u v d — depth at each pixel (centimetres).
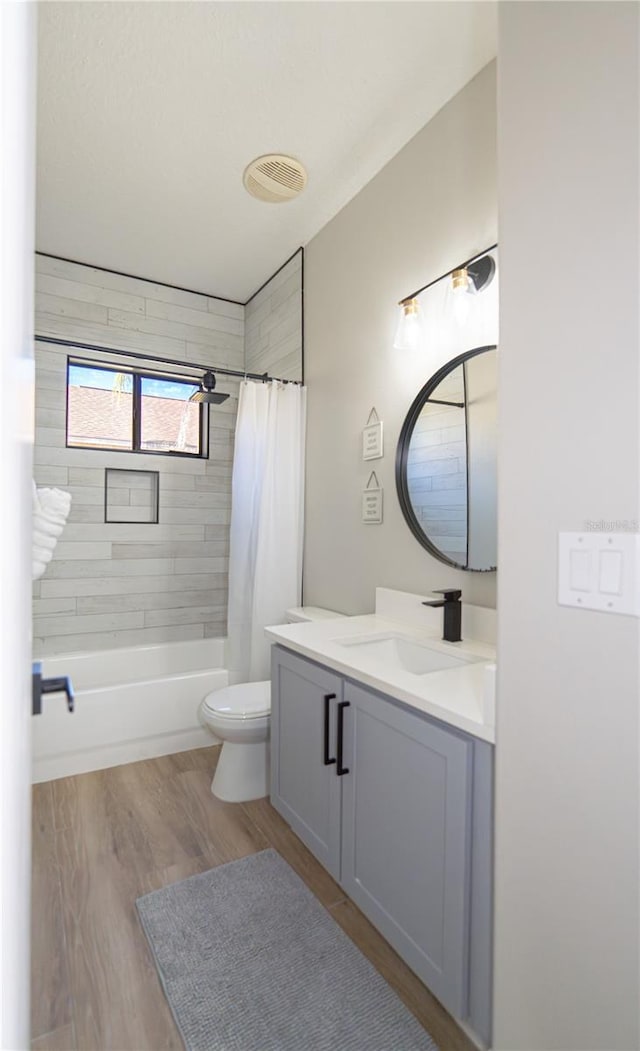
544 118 93
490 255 164
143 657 302
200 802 212
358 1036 116
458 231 179
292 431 274
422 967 122
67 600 293
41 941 140
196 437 338
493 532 164
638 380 80
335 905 154
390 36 158
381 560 219
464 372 175
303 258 278
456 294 169
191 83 175
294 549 273
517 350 98
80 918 148
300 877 166
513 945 99
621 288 81
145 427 324
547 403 93
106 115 188
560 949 91
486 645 164
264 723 207
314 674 166
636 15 79
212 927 145
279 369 303
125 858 175
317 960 135
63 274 292
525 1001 97
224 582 339
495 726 103
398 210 207
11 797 26
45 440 287
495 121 165
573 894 88
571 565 89
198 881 164
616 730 82
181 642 318
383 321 216
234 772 215
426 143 193
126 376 316
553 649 92
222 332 342
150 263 297
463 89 177
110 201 239
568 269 89
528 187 96
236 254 287
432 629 189
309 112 188
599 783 85
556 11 90
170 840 186
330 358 255
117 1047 113
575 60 87
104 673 291
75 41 159
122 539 308
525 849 97
